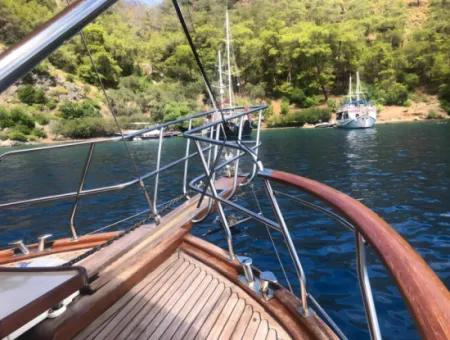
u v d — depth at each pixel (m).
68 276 1.57
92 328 1.76
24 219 7.73
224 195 3.91
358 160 15.05
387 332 3.27
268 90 54.75
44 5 44.94
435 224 6.22
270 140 28.06
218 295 2.05
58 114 41.91
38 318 1.60
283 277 4.35
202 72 1.89
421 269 0.70
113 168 16.88
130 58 56.16
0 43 41.59
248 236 5.70
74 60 48.62
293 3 66.44
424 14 66.94
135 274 2.17
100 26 51.19
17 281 1.54
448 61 46.88
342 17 64.75
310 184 1.39
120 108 44.03
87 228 6.92
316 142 24.45
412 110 44.03
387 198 8.27
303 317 1.73
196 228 6.00
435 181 9.83
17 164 20.09
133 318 1.84
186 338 1.68
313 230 5.94
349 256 4.88
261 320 1.80
